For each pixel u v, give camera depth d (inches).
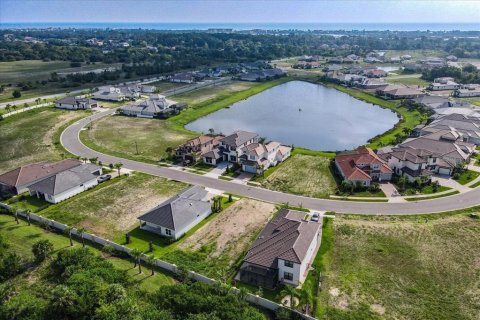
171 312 1815.9
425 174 3602.4
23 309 1841.8
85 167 3614.7
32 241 2591.0
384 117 6314.0
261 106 7032.5
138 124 5546.3
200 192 3196.4
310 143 5012.3
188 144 4195.4
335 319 1945.1
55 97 7047.2
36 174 3513.8
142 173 3811.5
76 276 1996.8
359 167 3673.7
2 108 6156.5
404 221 2910.9
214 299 1820.9
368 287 2187.5
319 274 2276.1
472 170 3897.6
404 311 2005.4
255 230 2787.9
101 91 7204.7
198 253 2502.5
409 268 2352.4
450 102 6210.6
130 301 1845.5
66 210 3073.3
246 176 3764.8
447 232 2746.1
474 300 2079.2
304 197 3324.3
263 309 2007.9
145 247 2566.4
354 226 2832.2
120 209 3095.5
